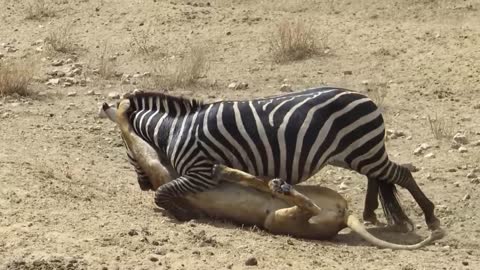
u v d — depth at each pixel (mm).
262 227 14531
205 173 14617
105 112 16234
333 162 14688
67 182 16797
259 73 28688
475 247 14859
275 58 29859
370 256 13414
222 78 28344
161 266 12062
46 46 31922
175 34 32688
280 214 14133
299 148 14375
